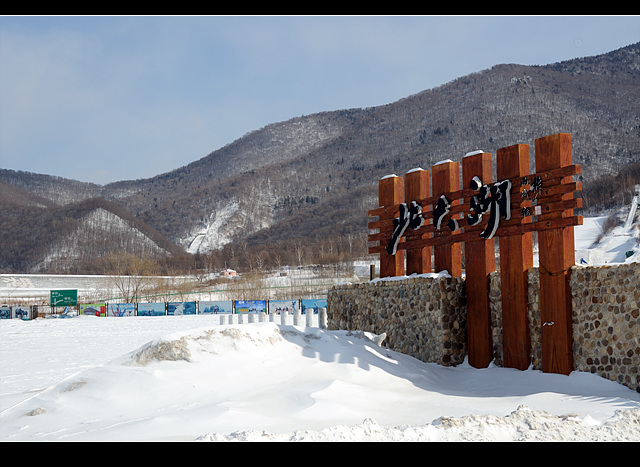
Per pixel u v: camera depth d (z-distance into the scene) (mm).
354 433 8148
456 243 16156
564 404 10578
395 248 17797
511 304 14266
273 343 13961
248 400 10773
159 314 53469
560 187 13211
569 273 13070
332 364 13453
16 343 31594
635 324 11617
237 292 67625
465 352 15688
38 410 11078
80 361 22562
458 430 8391
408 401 11258
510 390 12445
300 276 79375
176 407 10664
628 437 8102
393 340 17156
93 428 9672
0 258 166375
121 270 102625
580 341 12727
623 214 92312
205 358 12836
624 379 11734
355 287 19047
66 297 61562
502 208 14414
